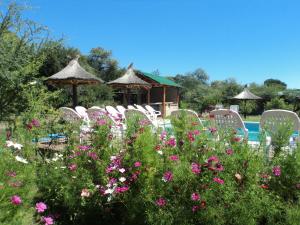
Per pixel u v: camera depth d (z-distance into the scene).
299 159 2.70
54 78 15.30
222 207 2.46
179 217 2.54
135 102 31.17
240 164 2.71
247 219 2.38
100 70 39.16
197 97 33.72
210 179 2.57
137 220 2.86
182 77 50.56
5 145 3.30
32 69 7.11
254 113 30.45
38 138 4.70
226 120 4.86
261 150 3.05
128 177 2.89
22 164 2.98
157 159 2.89
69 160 3.71
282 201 2.62
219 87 39.81
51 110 5.77
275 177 2.77
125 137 3.38
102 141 3.50
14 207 2.24
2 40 6.90
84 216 3.21
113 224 3.17
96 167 3.30
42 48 7.72
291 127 3.14
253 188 2.53
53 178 3.41
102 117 4.20
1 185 2.30
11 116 6.67
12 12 7.14
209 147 2.95
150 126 3.50
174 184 2.67
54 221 3.18
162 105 25.03
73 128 4.35
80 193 3.17
